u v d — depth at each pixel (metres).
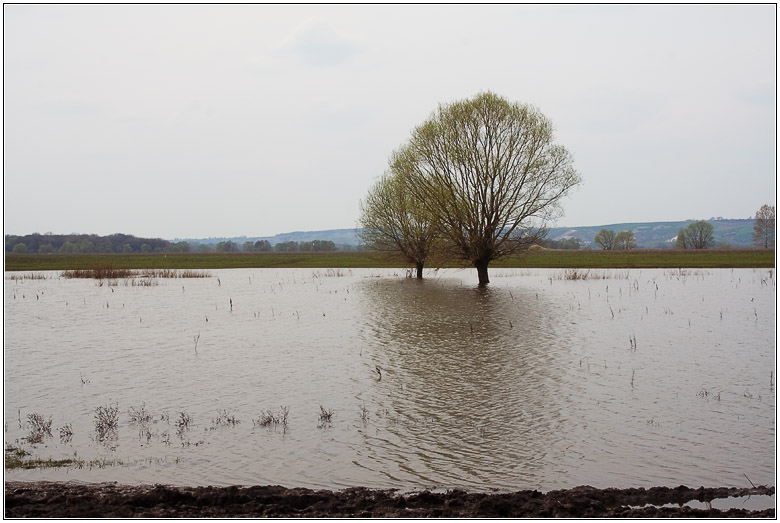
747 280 55.41
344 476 11.34
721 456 12.23
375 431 13.87
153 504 9.70
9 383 18.61
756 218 136.75
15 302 42.22
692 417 14.74
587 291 46.19
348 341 25.31
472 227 50.38
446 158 49.44
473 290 48.00
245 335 27.12
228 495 9.92
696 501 9.94
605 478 11.19
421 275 63.16
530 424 14.29
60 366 20.91
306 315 33.81
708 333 26.53
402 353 22.66
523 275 65.62
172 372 19.91
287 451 12.63
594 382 18.09
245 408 15.78
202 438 13.47
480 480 11.12
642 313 33.06
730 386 17.58
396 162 51.44
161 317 33.59
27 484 10.60
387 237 62.03
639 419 14.62
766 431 13.71
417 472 11.52
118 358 22.23
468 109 48.56
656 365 20.30
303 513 9.42
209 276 70.56
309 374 19.47
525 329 27.91
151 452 12.60
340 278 65.06
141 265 94.69
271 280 63.31
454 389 17.45
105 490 10.20
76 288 54.28
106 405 16.14
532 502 9.75
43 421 14.47
